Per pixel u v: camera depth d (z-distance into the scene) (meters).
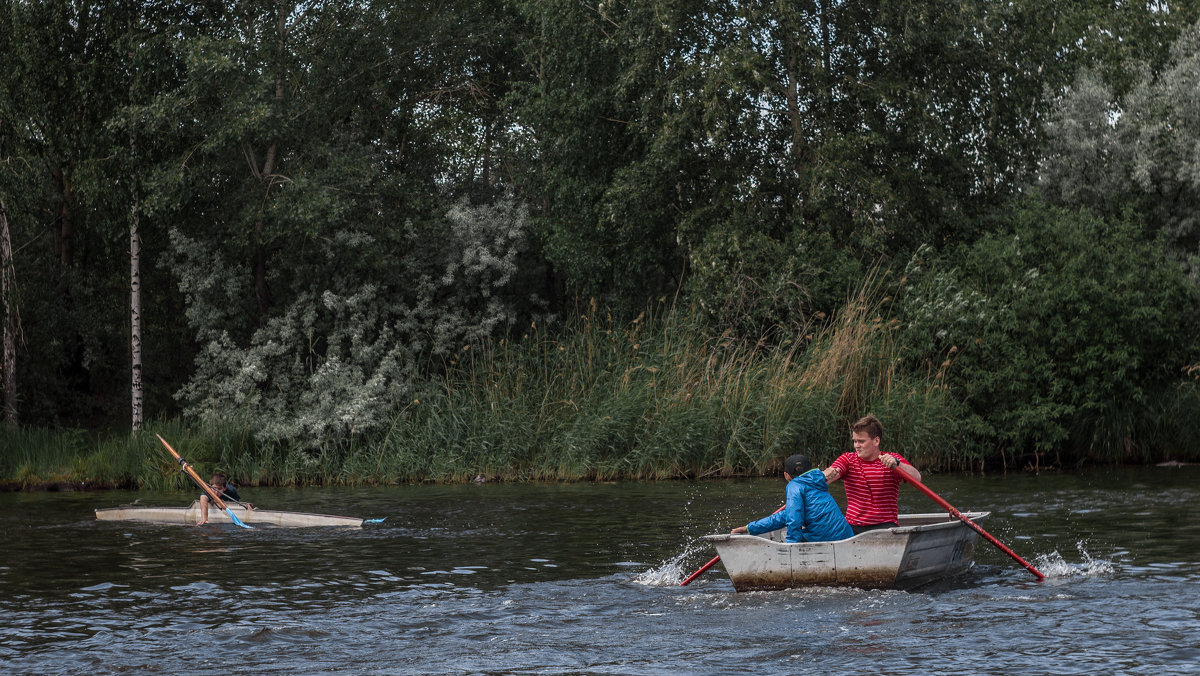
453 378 24.52
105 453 21.89
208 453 21.86
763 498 16.81
